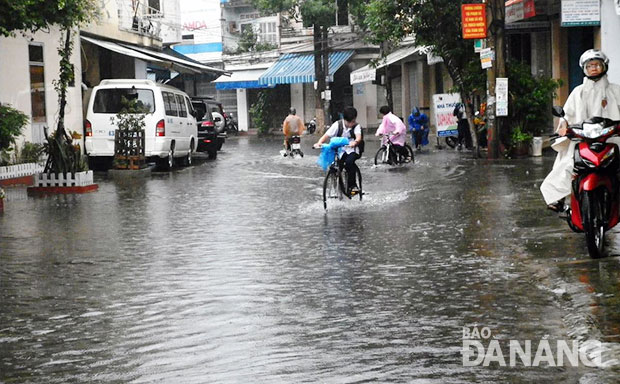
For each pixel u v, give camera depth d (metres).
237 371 6.20
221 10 65.88
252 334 7.22
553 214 13.60
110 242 12.52
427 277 9.35
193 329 7.45
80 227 14.20
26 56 25.14
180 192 19.83
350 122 16.48
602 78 10.18
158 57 32.12
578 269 9.24
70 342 7.16
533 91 26.16
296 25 64.31
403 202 16.31
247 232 13.18
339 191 16.55
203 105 33.88
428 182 20.08
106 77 35.06
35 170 23.25
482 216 13.84
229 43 67.00
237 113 66.81
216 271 10.09
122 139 24.83
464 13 25.50
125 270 10.32
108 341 7.16
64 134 20.70
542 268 9.43
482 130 28.05
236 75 63.84
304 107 63.59
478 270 9.60
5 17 18.23
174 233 13.30
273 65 61.31
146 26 36.97
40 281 9.76
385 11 29.89
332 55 58.88
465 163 25.45
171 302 8.54
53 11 18.97
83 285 9.48
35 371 6.37
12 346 7.07
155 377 6.13
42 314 8.19
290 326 7.45
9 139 20.02
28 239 12.95
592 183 9.47
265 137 58.38
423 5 28.92
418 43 29.62
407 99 52.50
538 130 26.53
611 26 23.89
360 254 10.93
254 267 10.27
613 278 8.68
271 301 8.45
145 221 14.80
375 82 52.47
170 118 27.33
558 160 10.51
